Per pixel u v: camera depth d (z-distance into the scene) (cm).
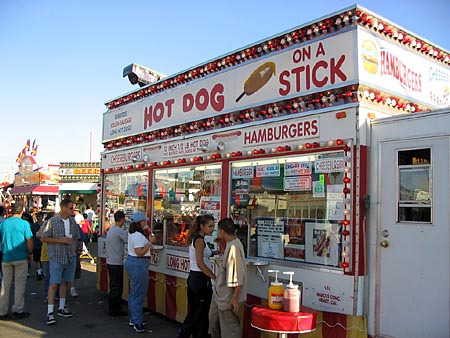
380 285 434
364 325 430
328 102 473
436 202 405
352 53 455
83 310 747
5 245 691
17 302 693
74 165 2411
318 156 481
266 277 520
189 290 541
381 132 446
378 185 443
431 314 399
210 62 632
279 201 523
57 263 666
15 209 700
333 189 465
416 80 525
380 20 475
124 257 764
